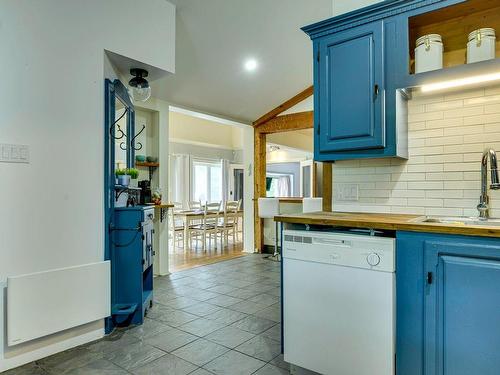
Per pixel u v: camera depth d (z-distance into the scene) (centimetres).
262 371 189
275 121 545
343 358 163
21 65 198
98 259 232
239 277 404
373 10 195
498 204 185
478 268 135
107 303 233
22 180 198
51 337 209
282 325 186
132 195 297
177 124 837
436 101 206
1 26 191
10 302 188
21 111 198
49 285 204
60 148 214
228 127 984
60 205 213
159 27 278
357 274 160
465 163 197
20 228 196
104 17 239
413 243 150
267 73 439
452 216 198
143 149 420
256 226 570
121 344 223
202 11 310
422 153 211
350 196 239
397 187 220
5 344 190
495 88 188
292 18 346
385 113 193
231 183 973
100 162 236
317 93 217
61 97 215
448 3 176
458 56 207
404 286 151
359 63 200
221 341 228
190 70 388
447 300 142
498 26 193
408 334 150
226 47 368
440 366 143
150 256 298
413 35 209
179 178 834
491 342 133
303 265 176
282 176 1152
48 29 209
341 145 206
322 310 170
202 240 632
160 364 197
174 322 261
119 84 262
